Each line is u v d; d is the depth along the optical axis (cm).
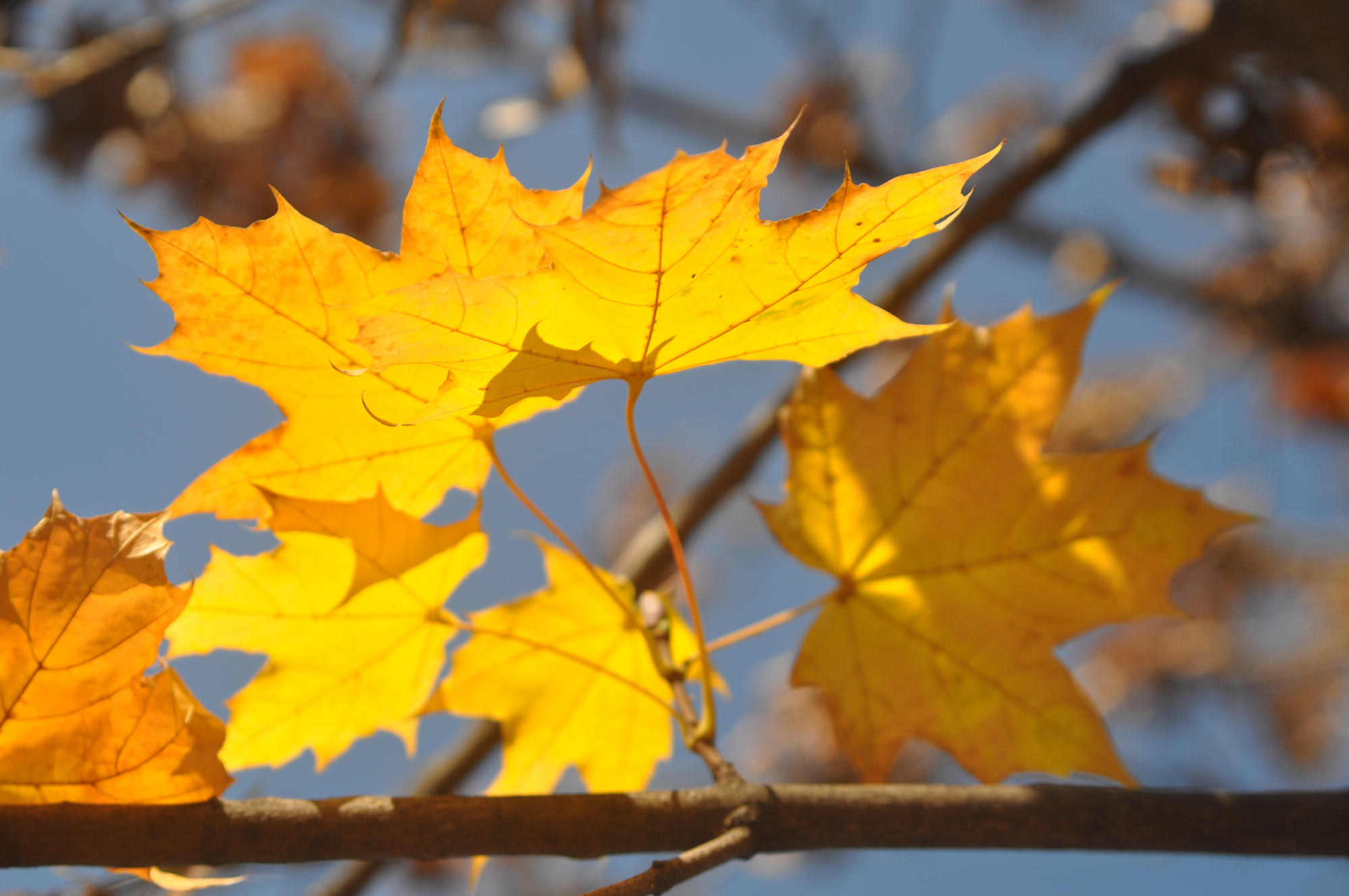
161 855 77
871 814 79
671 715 84
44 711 78
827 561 84
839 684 84
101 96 173
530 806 78
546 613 83
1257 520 83
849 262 77
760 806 79
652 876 76
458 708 83
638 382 79
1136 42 111
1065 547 84
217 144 197
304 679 81
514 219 79
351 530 80
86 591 78
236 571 80
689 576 81
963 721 83
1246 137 107
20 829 77
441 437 81
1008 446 84
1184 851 79
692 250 76
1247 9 97
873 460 84
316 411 80
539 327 77
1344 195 111
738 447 103
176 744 78
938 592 84
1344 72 94
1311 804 79
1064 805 79
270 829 77
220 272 78
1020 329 84
